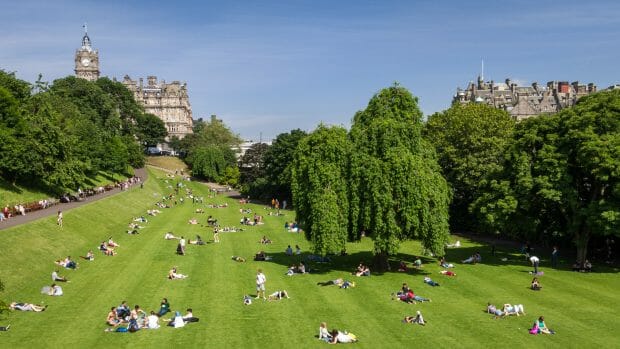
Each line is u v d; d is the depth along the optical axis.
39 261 65.81
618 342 41.91
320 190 66.81
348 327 45.16
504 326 45.66
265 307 50.84
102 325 45.03
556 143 72.88
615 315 48.97
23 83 124.62
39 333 42.75
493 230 78.75
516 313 48.81
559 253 81.81
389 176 63.91
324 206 65.38
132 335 42.81
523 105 177.00
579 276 65.31
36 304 50.50
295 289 57.72
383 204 63.25
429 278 62.91
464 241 94.56
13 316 46.78
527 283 61.38
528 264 72.75
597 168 66.38
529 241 88.62
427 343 41.44
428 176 66.00
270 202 162.88
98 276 62.19
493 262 74.25
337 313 49.06
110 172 164.75
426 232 63.91
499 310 49.00
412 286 59.50
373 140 66.62
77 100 194.50
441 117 114.06
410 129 68.56
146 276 62.69
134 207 125.62
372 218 64.69
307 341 41.78
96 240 84.94
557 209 75.31
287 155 149.25
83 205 104.81
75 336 42.25
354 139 70.81
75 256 72.62
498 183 76.88
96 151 147.00
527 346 40.94
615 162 65.12
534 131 75.12
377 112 73.00
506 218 72.69
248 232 100.56
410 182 63.59
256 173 175.75
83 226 89.81
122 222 105.38
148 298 53.41
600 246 81.75
